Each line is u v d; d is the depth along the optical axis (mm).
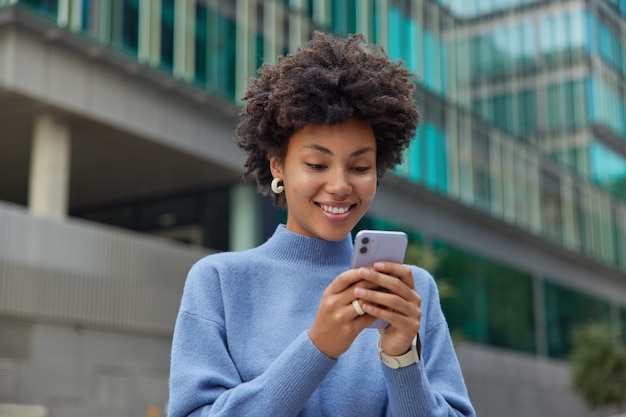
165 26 13312
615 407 21094
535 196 23281
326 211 1648
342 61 1683
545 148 25297
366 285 1450
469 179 20484
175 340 1710
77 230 11734
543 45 25891
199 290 1743
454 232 20000
